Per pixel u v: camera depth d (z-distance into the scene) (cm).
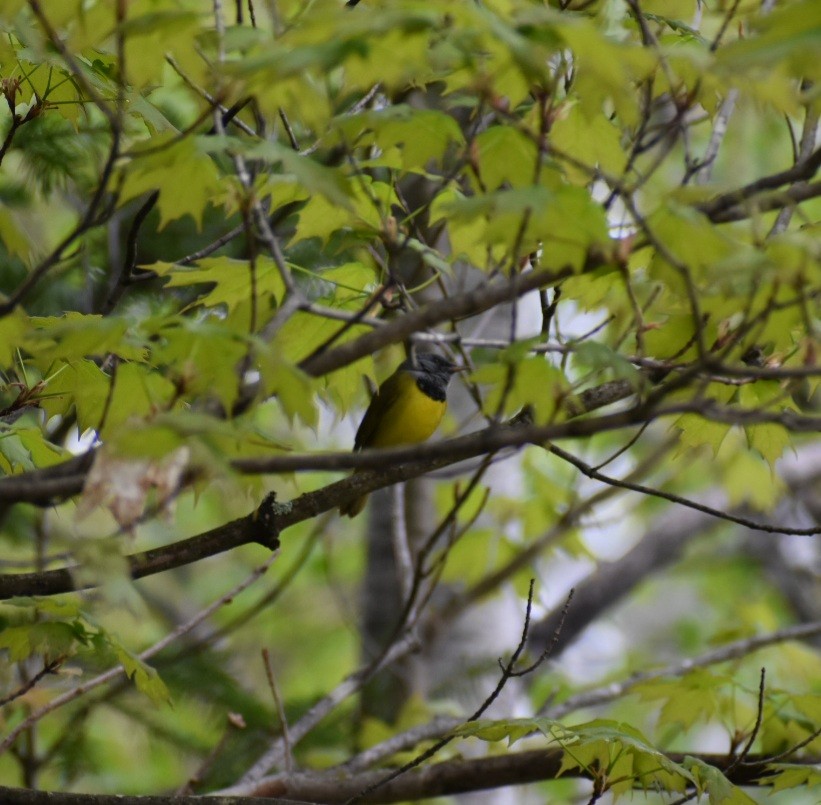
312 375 546
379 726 1161
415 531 1423
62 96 756
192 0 1060
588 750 721
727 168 1895
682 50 510
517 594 1384
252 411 655
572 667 1945
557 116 637
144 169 525
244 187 541
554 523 1438
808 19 414
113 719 1552
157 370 721
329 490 709
